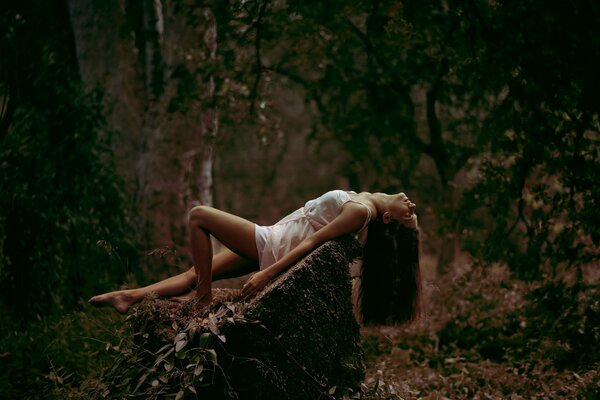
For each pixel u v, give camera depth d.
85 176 7.69
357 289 5.29
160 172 8.72
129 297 4.98
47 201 7.15
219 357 4.37
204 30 8.44
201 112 8.79
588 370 5.80
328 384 4.47
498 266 7.56
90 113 7.90
